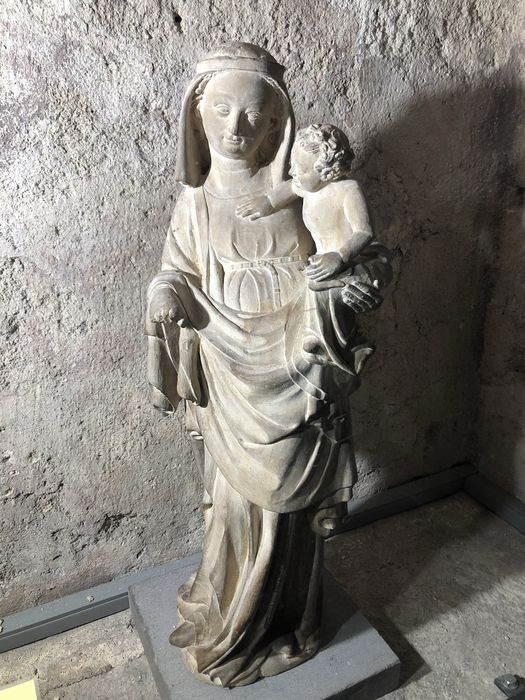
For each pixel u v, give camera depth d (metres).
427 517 2.40
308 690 1.57
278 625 1.65
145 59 1.56
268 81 1.22
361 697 1.64
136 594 1.86
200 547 2.15
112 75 1.54
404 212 2.03
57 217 1.60
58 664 1.84
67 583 1.99
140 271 1.73
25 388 1.71
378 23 1.77
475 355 2.40
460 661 1.81
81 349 1.74
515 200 2.13
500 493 2.41
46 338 1.69
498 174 2.13
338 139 1.14
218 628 1.58
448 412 2.43
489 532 2.32
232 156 1.29
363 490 2.39
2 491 1.79
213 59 1.21
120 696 1.75
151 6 1.52
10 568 1.89
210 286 1.33
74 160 1.57
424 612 1.97
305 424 1.30
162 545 2.08
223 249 1.32
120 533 2.00
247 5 1.61
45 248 1.61
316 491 1.39
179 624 1.69
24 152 1.52
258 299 1.30
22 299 1.63
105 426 1.85
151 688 1.77
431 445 2.46
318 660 1.65
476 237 2.19
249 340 1.27
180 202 1.39
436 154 2.00
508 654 1.83
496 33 1.94
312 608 1.62
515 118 2.03
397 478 2.45
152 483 1.97
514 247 2.17
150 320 1.29
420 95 1.90
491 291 2.29
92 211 1.63
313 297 1.23
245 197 1.33
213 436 1.39
